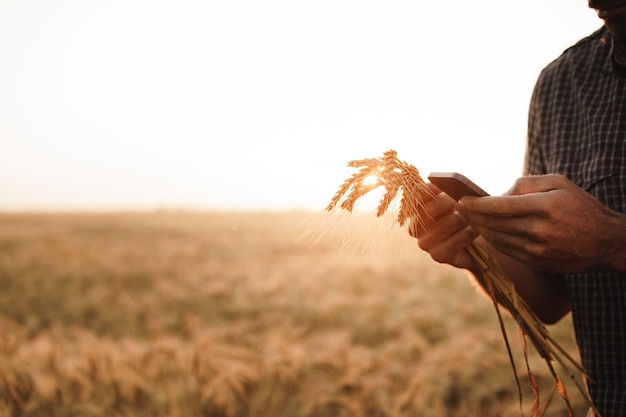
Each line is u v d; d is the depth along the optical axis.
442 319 7.90
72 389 5.03
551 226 1.12
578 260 1.14
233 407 4.86
